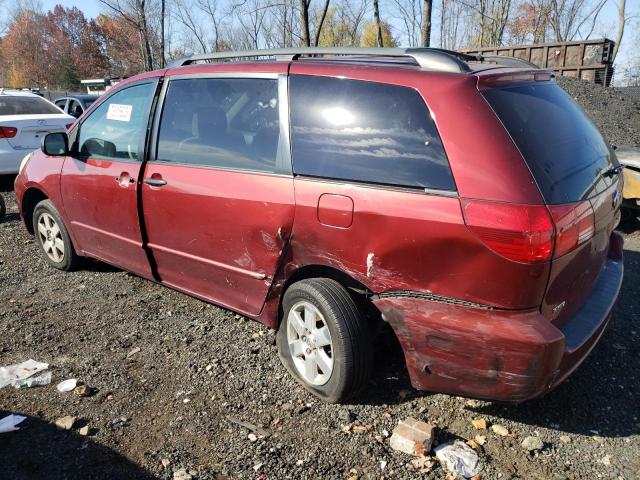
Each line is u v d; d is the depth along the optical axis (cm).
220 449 283
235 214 344
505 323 254
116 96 447
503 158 253
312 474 265
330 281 312
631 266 530
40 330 412
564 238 252
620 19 2520
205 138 371
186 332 405
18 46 5788
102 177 439
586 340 279
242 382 340
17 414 312
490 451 280
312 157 312
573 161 286
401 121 281
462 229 254
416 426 286
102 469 270
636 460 274
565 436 291
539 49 1423
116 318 429
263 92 343
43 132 895
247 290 359
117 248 452
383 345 360
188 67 396
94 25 5741
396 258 277
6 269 539
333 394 310
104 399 326
